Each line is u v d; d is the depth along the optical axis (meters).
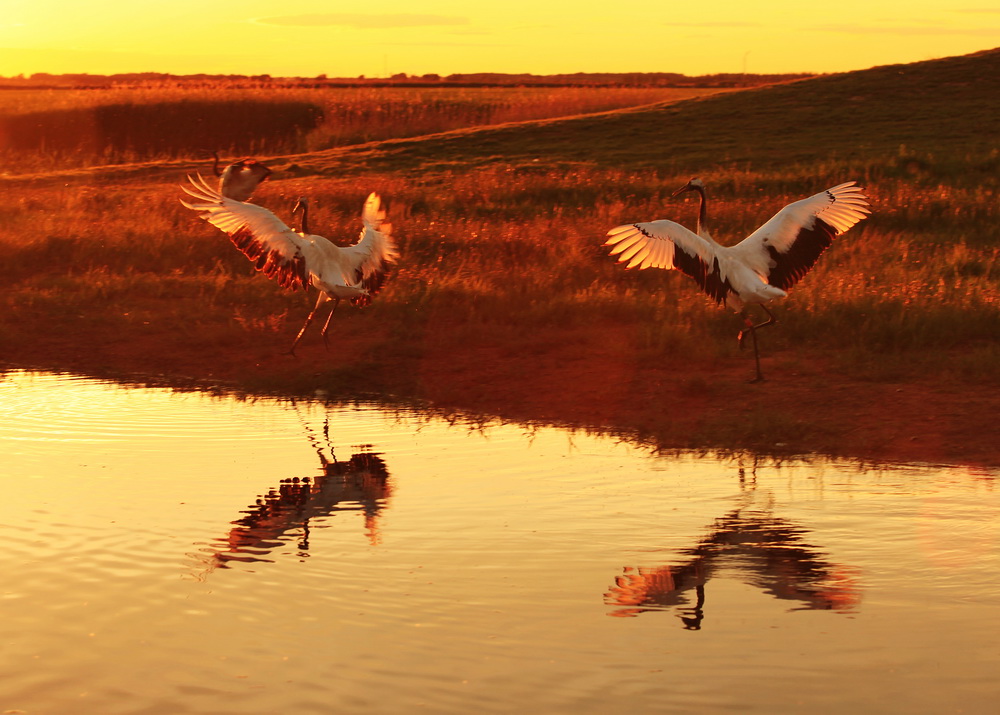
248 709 4.45
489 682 4.66
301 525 6.73
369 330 12.41
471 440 8.90
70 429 9.11
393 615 5.34
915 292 12.69
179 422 9.42
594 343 11.69
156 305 13.78
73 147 35.47
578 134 29.81
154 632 5.15
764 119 30.62
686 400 9.81
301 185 21.84
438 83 79.19
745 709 4.42
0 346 12.05
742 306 9.62
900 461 8.08
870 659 4.83
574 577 5.85
